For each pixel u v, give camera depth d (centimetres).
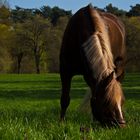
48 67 11562
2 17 11006
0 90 3828
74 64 1093
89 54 928
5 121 943
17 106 2153
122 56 1130
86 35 1010
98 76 896
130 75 6919
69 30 1091
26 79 6444
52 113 1405
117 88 877
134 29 10256
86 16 1046
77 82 4900
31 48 11256
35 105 2252
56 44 11419
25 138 757
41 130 869
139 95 2975
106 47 935
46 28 11381
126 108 1727
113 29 1092
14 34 11131
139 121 1000
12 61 10981
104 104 868
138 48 10088
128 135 786
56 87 4234
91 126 888
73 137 767
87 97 1001
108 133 810
